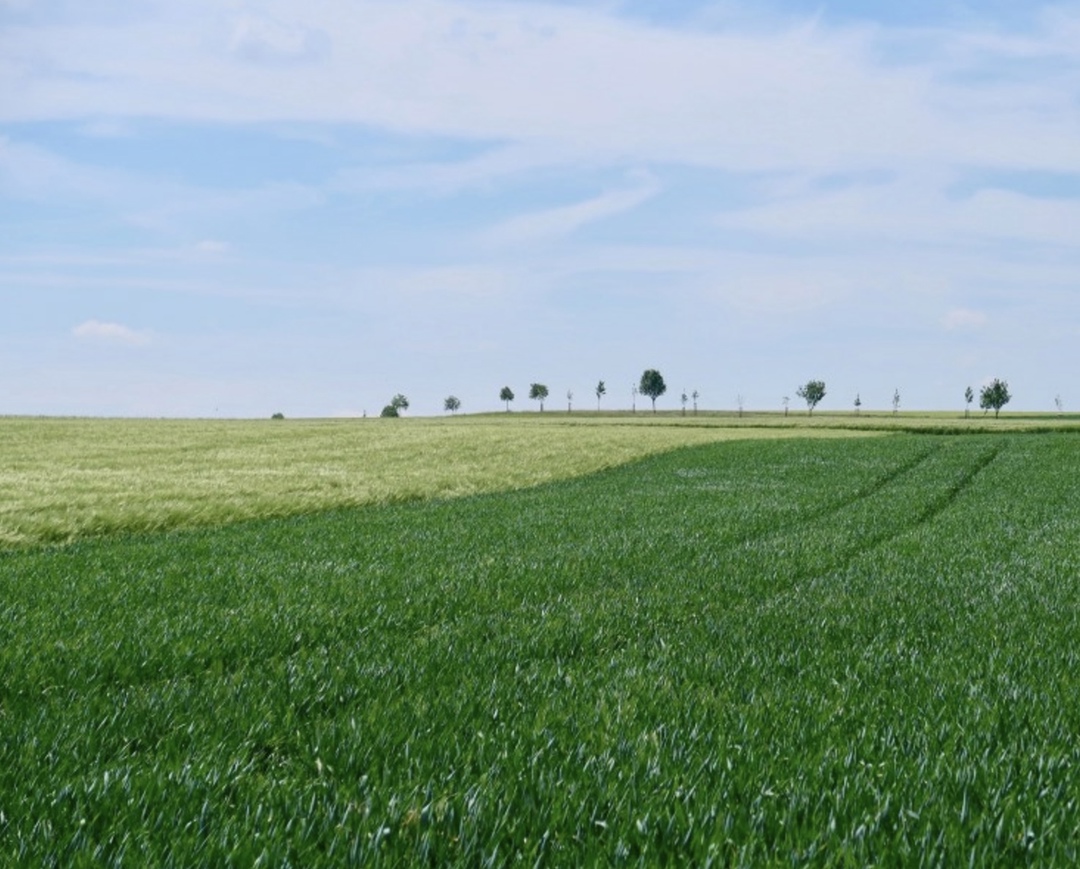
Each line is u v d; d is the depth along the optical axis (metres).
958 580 13.99
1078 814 4.57
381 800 4.66
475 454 50.66
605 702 6.59
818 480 36.47
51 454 46.59
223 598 12.06
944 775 5.11
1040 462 45.94
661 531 20.16
